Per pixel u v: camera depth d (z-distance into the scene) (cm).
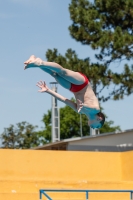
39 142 7031
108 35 3394
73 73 1439
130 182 2538
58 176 2653
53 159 2658
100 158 2756
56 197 2378
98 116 1490
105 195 2455
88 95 1468
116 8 3547
